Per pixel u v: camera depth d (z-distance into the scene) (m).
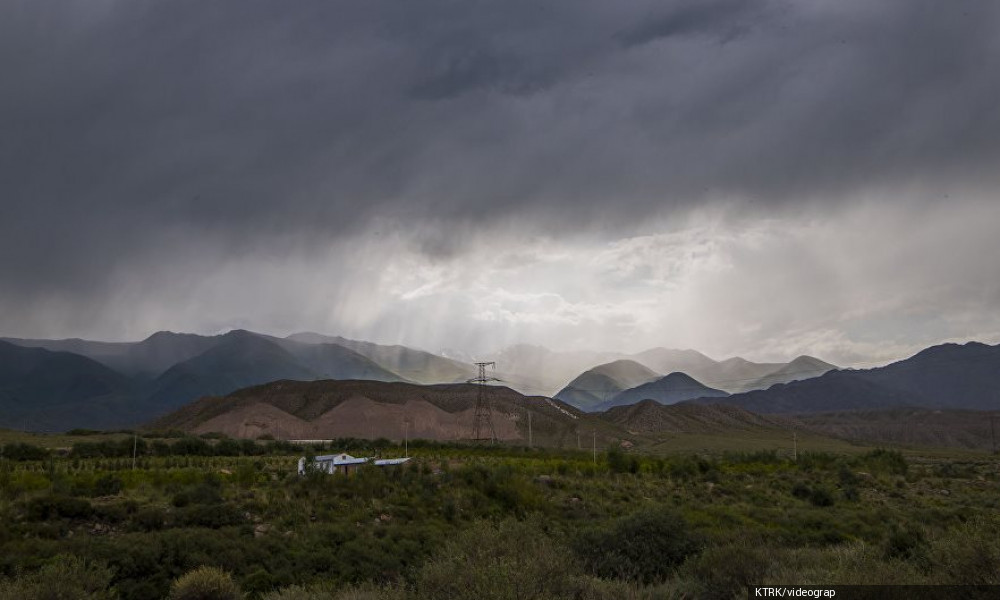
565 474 69.38
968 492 69.38
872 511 52.59
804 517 46.97
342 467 67.50
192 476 50.62
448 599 16.47
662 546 25.62
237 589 23.64
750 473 80.88
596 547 26.08
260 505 42.53
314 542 35.41
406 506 47.31
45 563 27.75
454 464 74.88
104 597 20.55
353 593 19.83
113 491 45.22
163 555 30.39
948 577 16.86
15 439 101.25
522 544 18.31
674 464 79.62
